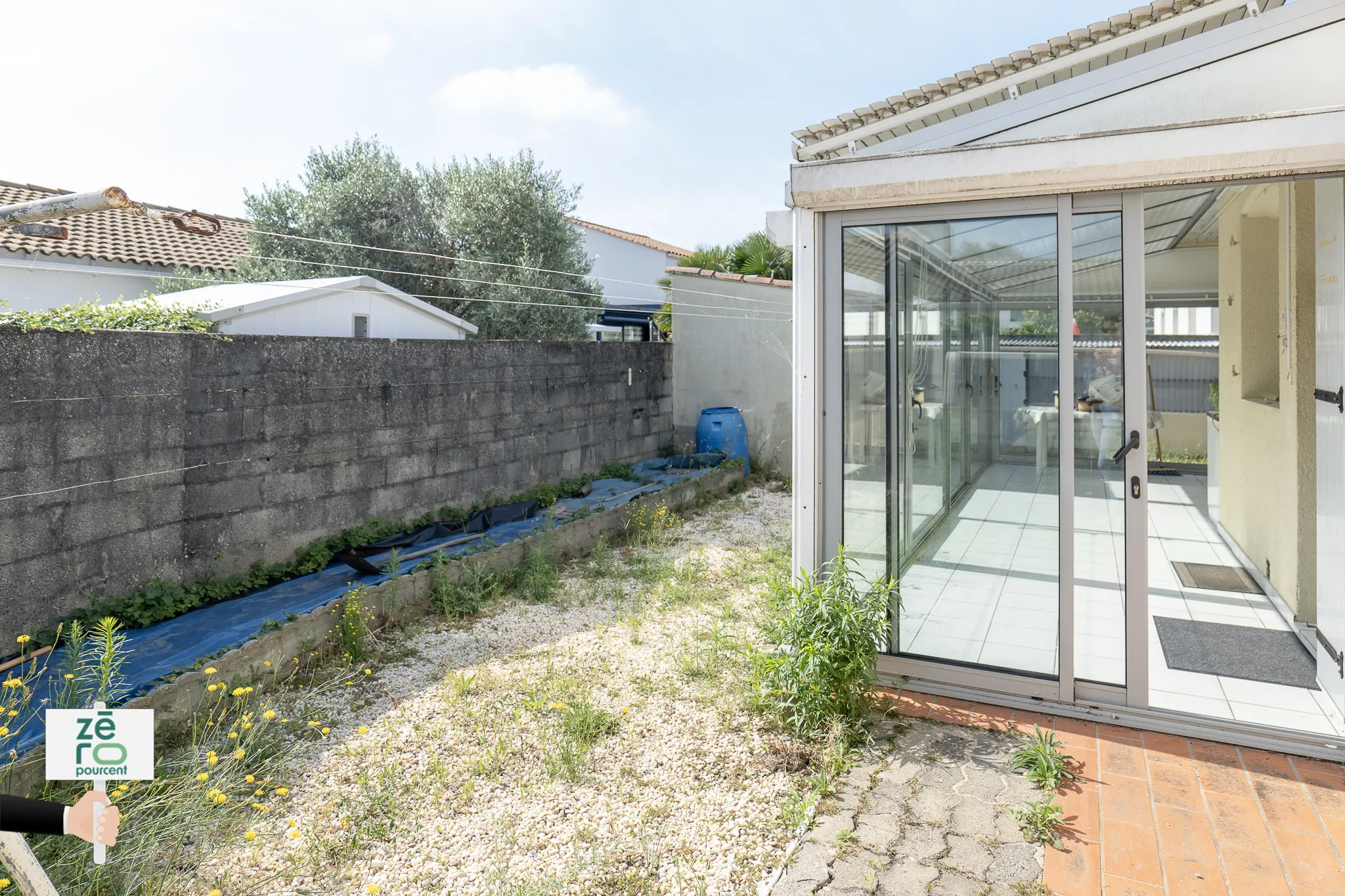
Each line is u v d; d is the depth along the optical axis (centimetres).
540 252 1115
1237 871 252
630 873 258
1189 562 624
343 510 575
